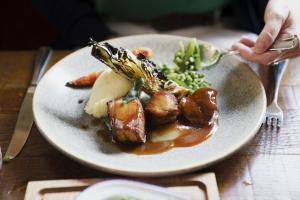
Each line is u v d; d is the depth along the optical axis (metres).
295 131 0.57
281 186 0.50
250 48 0.66
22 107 0.62
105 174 0.51
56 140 0.52
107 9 1.01
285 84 0.65
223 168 0.52
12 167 0.53
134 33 0.99
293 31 0.65
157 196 0.45
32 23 1.33
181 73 0.66
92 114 0.58
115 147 0.53
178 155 0.51
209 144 0.53
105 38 0.96
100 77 0.60
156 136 0.55
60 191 0.48
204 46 0.68
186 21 1.05
